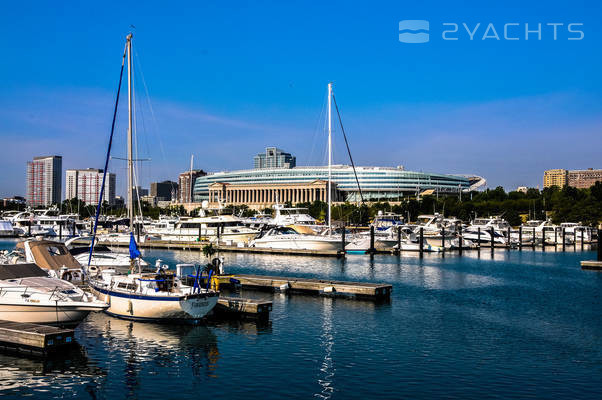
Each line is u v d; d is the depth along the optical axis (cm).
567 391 2517
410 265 7538
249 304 3934
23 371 2791
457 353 3109
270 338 3422
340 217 16762
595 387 2570
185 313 3584
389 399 2419
